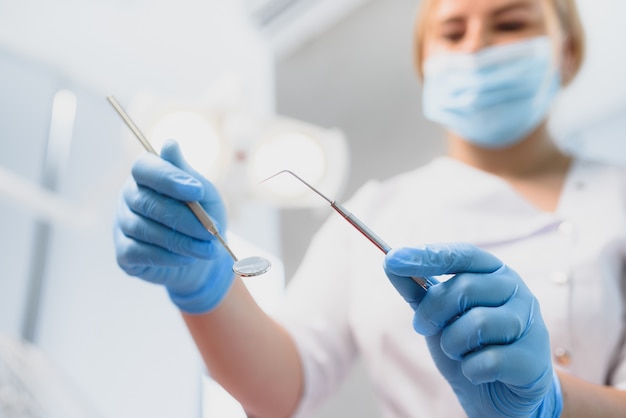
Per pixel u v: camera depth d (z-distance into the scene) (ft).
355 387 5.35
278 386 3.42
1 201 6.19
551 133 4.77
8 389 4.19
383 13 6.70
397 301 3.76
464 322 2.33
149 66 7.23
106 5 7.23
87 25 7.00
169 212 2.74
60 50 6.59
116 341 6.10
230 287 3.25
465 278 2.39
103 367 5.90
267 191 4.33
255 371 3.28
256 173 4.31
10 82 6.25
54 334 5.79
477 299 2.38
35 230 5.97
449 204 4.02
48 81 6.14
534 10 4.17
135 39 7.27
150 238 2.82
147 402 5.92
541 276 3.52
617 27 4.96
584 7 5.11
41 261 5.82
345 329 4.06
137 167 2.79
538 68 4.08
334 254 4.26
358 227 2.39
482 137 4.25
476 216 3.91
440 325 2.43
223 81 4.43
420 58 4.71
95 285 6.23
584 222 3.67
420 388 3.57
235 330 3.23
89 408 4.94
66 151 5.60
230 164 4.21
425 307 2.41
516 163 4.28
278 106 7.36
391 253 2.34
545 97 4.18
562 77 4.61
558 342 3.34
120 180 4.28
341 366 3.97
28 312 5.59
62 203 4.27
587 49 5.05
